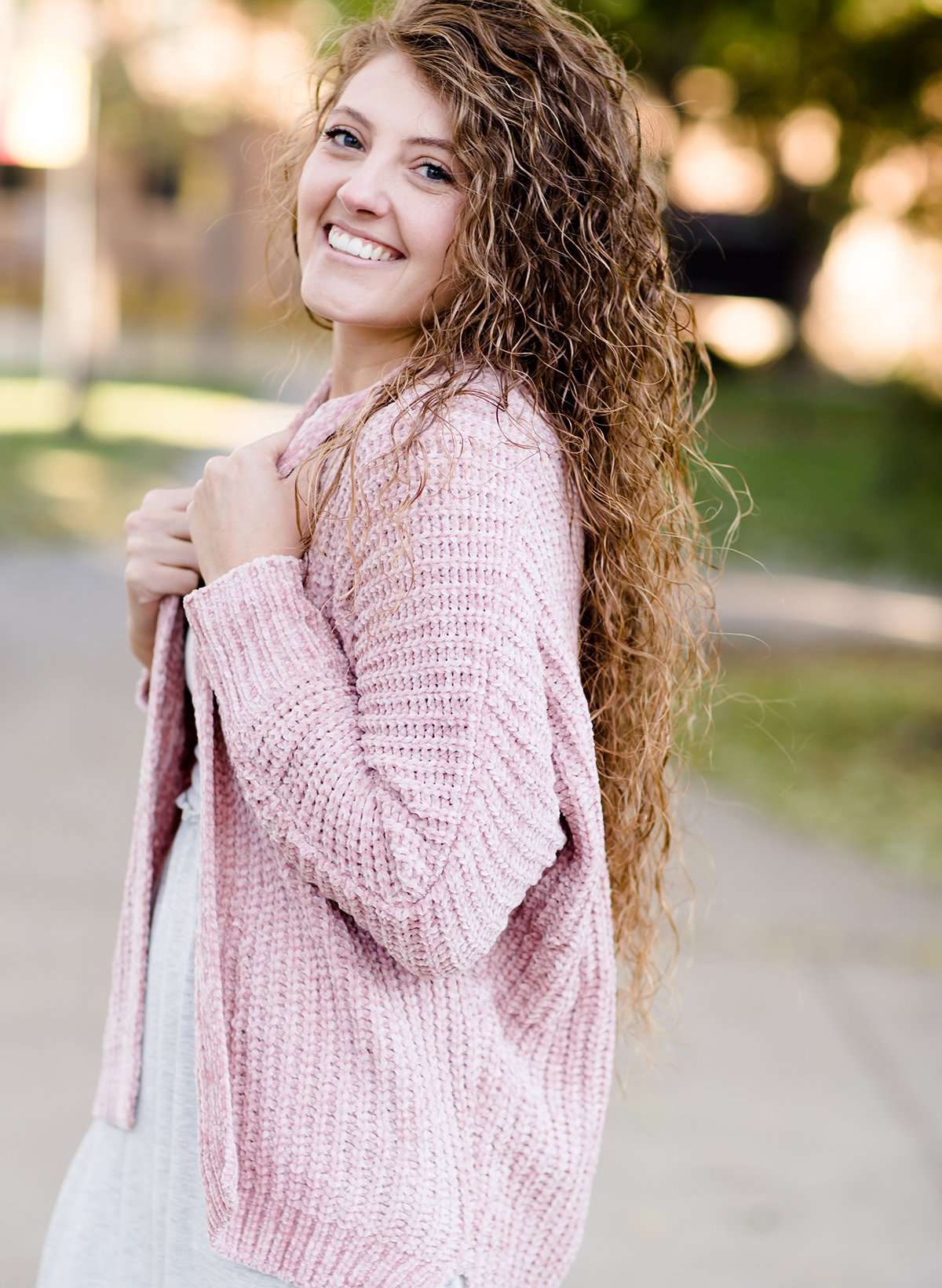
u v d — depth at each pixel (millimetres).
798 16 6574
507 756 1313
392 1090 1383
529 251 1520
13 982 3779
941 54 6711
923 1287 2789
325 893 1343
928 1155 3273
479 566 1334
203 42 15961
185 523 1633
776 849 5340
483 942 1342
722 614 9609
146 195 26188
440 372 1470
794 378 20172
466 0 1542
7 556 9719
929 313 8258
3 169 26047
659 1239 2898
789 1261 2846
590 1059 1536
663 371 1663
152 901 1616
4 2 15250
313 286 1574
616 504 1559
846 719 7293
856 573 11461
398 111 1510
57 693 6742
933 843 5516
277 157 2059
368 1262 1384
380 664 1351
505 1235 1479
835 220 8430
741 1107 3426
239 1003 1413
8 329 25719
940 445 8859
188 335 26953
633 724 1729
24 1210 2848
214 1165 1390
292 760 1332
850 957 4332
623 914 1826
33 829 4910
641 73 6871
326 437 1515
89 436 15148
